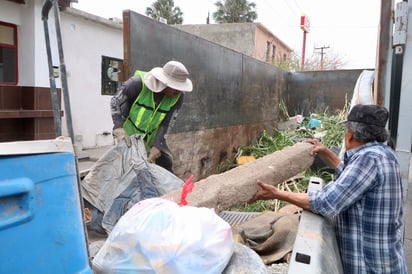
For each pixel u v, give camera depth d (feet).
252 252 4.61
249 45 70.13
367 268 6.17
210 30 72.28
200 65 16.48
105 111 29.60
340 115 29.09
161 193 8.18
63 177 3.22
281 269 6.14
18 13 21.99
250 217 9.08
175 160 14.87
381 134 6.31
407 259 12.41
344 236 6.35
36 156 3.02
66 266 3.15
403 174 9.00
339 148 17.98
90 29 27.22
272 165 8.30
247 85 23.03
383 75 8.97
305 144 10.05
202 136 17.20
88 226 7.93
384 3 8.80
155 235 3.86
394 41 8.80
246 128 23.29
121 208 7.94
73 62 25.86
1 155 2.78
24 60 22.45
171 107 11.03
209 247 3.97
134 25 11.76
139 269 3.76
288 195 6.57
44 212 3.03
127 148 8.43
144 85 10.38
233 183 7.06
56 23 4.61
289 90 35.40
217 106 18.70
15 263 2.83
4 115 20.36
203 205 6.21
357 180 5.94
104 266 3.92
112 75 30.01
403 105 8.90
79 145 26.99
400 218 6.47
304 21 91.04
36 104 22.54
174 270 3.74
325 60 59.41
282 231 7.29
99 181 8.16
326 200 6.02
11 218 2.82
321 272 4.35
